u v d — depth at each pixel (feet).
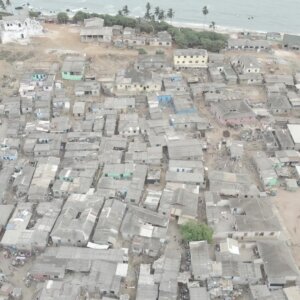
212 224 331.16
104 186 363.56
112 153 398.62
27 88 488.02
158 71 548.72
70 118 458.91
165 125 437.99
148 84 502.79
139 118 451.94
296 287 287.89
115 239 317.01
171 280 288.71
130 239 323.57
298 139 423.64
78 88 493.77
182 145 406.82
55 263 295.48
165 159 407.44
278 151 412.57
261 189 379.76
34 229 319.88
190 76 539.70
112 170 379.76
